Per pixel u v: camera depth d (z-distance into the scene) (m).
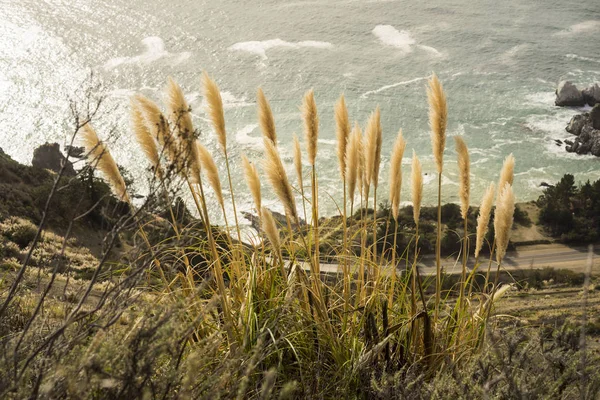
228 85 149.00
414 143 120.88
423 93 141.88
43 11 188.62
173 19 184.88
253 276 4.22
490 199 4.65
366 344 4.22
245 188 84.50
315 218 4.60
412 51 160.75
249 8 192.62
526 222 82.69
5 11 187.62
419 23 176.00
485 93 137.88
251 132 125.81
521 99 133.38
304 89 145.75
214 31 177.00
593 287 37.09
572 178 85.06
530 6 185.75
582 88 134.25
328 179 94.25
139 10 191.12
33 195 40.06
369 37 169.88
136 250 3.10
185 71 157.00
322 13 185.38
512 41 163.12
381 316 4.54
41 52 163.62
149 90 149.12
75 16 186.25
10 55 160.38
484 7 186.12
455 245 60.84
